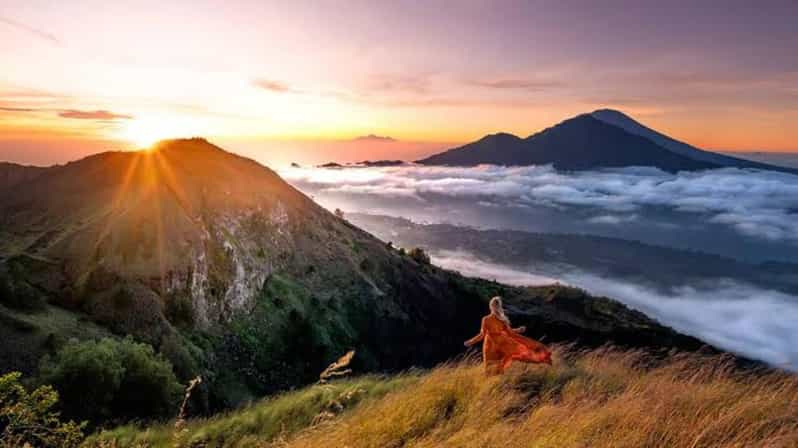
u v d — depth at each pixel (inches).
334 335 2987.2
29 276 1948.8
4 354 1317.7
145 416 989.8
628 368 391.5
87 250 2193.7
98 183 3115.2
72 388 922.7
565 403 277.4
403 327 3604.8
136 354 1063.0
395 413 287.4
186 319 2231.8
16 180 3821.4
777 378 306.5
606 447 200.5
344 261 3850.9
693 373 337.4
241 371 2258.9
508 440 216.5
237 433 403.2
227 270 2701.8
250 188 3656.5
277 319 2810.0
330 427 291.4
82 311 1868.8
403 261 4471.0
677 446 202.4
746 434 206.7
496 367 381.7
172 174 3275.1
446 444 226.5
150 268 2196.1
